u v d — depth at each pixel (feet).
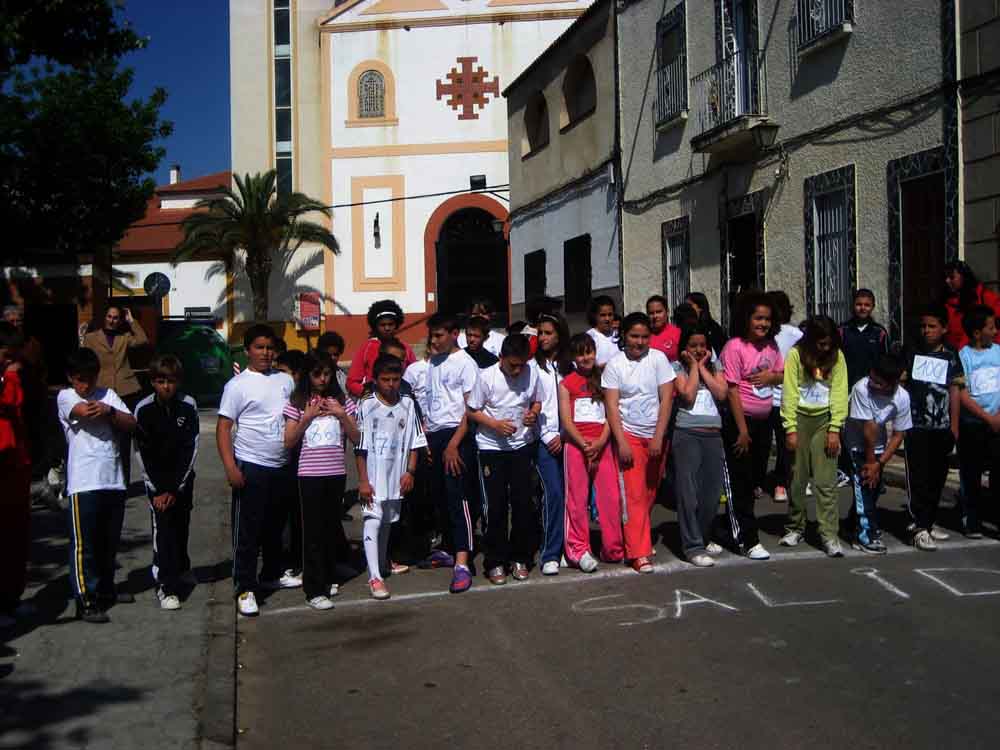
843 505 31.22
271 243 105.60
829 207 40.19
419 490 27.63
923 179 34.96
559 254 68.54
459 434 23.91
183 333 80.33
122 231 72.49
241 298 109.29
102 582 21.62
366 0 105.50
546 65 69.46
